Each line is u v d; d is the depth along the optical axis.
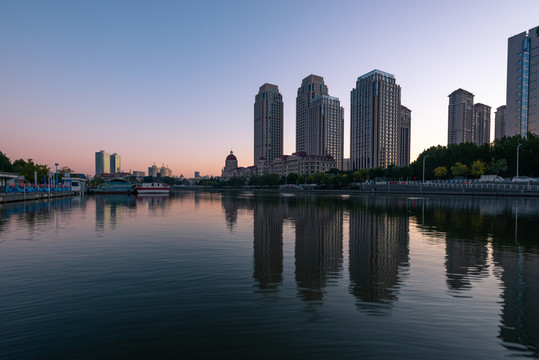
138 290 9.62
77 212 37.28
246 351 6.16
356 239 18.61
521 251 15.20
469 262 13.08
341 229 22.72
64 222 27.34
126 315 7.79
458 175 104.69
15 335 6.74
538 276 11.08
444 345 6.41
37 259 13.59
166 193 110.69
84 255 14.42
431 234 20.31
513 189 68.12
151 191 108.31
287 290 9.63
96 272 11.57
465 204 49.16
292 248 16.03
